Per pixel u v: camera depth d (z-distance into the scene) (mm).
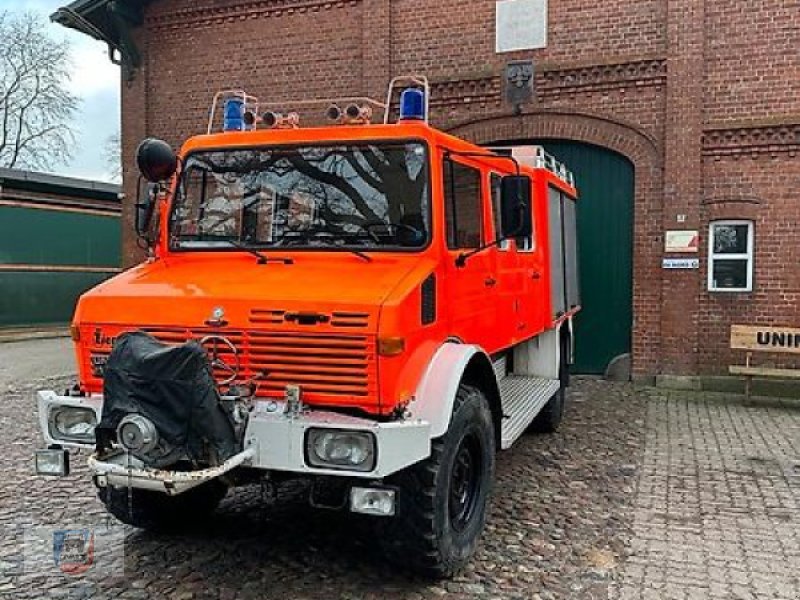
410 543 4047
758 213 10766
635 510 5660
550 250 7582
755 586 4352
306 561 4559
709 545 4973
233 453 3658
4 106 35625
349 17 12977
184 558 4602
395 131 4469
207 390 3559
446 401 4012
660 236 11266
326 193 4555
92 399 4078
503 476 6488
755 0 10695
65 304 20344
